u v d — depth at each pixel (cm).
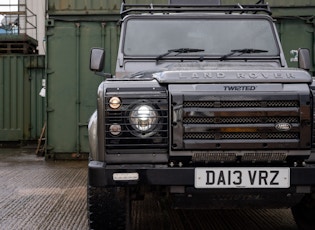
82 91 906
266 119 312
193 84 314
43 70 1201
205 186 312
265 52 452
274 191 315
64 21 895
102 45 895
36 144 1214
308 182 314
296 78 316
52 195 607
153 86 316
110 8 889
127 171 310
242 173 313
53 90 908
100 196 337
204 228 453
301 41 862
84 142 913
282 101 313
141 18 467
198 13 471
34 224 466
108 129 313
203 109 310
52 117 912
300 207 406
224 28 462
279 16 860
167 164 317
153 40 455
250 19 468
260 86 314
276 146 310
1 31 1448
